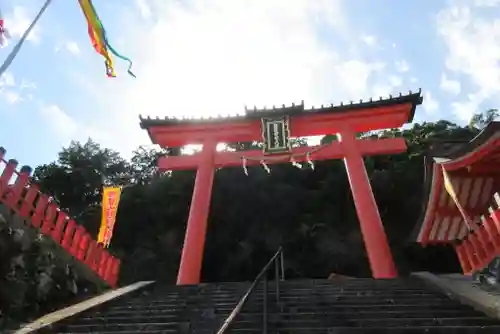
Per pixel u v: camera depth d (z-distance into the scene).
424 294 8.90
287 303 8.22
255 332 6.45
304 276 24.70
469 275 10.55
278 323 6.82
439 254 25.39
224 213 27.08
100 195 32.25
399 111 17.20
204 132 18.23
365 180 16.41
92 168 33.56
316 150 17.16
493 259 9.40
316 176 28.81
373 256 14.79
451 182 12.76
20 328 7.33
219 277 26.14
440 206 13.83
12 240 9.32
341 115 17.48
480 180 12.71
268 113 17.47
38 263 10.09
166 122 17.95
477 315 7.22
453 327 6.17
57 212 11.28
